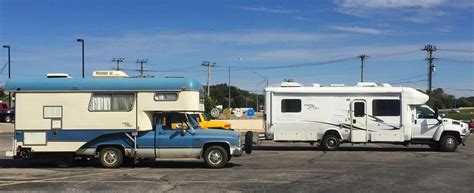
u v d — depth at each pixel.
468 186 11.73
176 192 10.90
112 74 15.97
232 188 11.38
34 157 15.75
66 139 15.60
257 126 53.22
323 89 22.75
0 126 45.81
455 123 22.42
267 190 11.12
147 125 15.60
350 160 17.78
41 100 15.62
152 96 15.56
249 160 17.78
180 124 15.61
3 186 11.74
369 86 22.78
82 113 15.60
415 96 22.38
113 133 15.59
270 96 22.94
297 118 22.81
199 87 16.19
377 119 22.56
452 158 18.77
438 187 11.57
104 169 15.23
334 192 10.88
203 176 13.38
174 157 15.55
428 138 22.47
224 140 15.38
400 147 24.97
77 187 11.56
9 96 17.88
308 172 14.18
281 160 17.77
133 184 11.99
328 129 22.66
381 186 11.68
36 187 11.59
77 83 15.63
